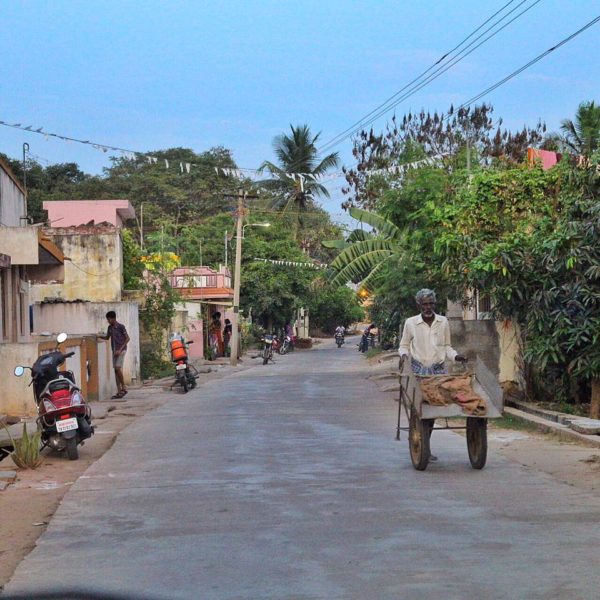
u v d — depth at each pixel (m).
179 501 8.83
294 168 59.53
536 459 11.12
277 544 6.91
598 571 5.97
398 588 5.67
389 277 26.34
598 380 15.12
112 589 5.88
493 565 6.15
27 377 16.86
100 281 31.98
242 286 59.34
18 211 24.64
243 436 14.13
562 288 15.34
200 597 5.63
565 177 16.44
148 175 68.88
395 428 14.87
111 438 14.60
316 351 62.47
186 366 25.12
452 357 10.91
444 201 21.80
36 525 8.14
